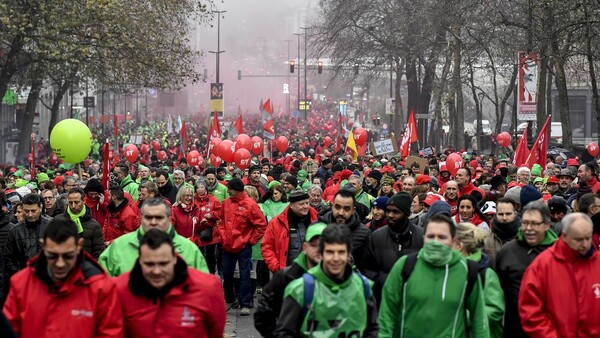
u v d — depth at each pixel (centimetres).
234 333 1784
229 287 2006
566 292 1031
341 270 918
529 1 4112
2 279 1454
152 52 5272
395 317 1027
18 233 1500
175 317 912
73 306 897
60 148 1948
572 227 1025
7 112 9231
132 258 1088
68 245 883
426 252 1000
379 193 2073
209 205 2028
